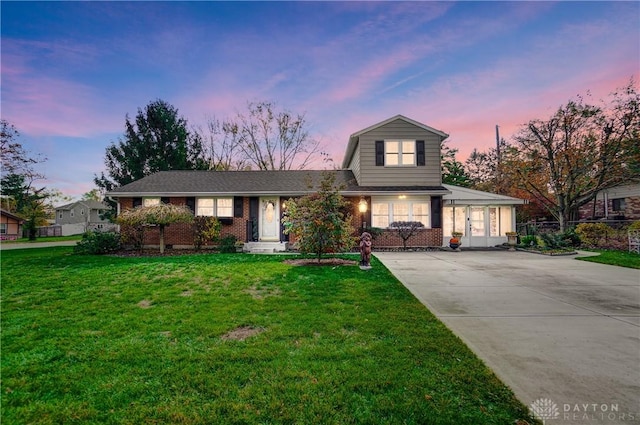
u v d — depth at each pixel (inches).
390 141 588.4
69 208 1856.5
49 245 783.7
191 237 559.2
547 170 751.7
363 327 154.7
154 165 877.2
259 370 111.0
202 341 139.3
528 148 748.6
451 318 172.2
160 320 167.8
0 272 310.5
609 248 539.5
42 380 105.3
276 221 576.4
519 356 122.7
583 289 243.8
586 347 131.8
